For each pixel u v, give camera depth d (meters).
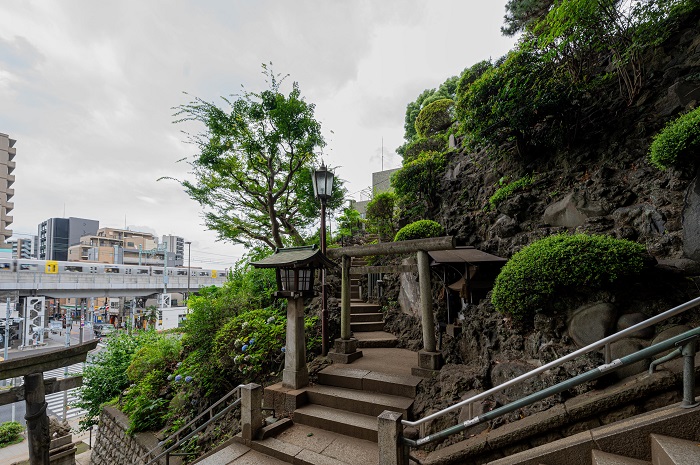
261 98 8.74
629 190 4.86
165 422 6.90
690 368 2.23
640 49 5.04
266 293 8.43
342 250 6.39
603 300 3.28
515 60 5.66
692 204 3.82
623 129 5.23
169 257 57.22
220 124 8.60
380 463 2.83
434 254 5.98
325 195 6.36
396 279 8.95
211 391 6.16
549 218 5.75
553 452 2.54
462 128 6.68
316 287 9.16
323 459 3.59
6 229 35.91
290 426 4.42
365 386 4.84
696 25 4.90
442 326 5.89
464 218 7.57
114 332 11.16
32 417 3.61
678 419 2.19
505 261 5.68
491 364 3.97
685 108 4.59
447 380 4.29
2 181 35.84
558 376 3.13
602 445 2.40
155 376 7.60
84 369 9.67
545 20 5.60
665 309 3.13
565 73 5.79
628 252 3.31
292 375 4.99
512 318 3.90
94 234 61.97
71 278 25.34
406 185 9.34
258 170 9.57
